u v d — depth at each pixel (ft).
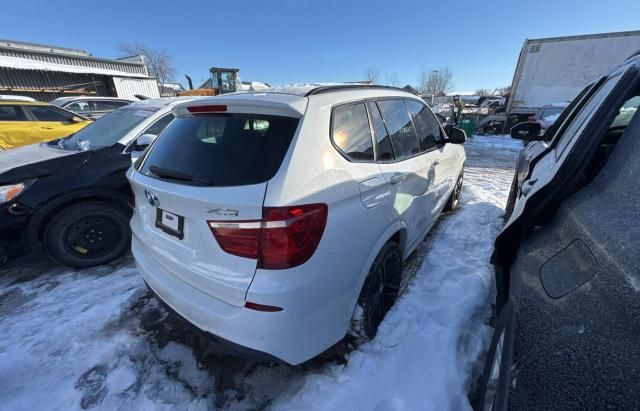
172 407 5.42
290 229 4.34
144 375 6.03
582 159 4.49
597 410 2.30
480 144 39.88
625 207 3.33
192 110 5.91
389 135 7.05
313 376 5.85
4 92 49.42
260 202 4.28
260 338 4.53
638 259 2.68
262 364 6.19
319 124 5.15
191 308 5.06
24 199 8.27
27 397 5.57
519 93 45.29
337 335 5.43
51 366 6.16
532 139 12.13
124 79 63.21
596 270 3.03
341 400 5.32
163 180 5.37
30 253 8.71
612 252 2.94
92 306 7.83
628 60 6.22
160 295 5.74
